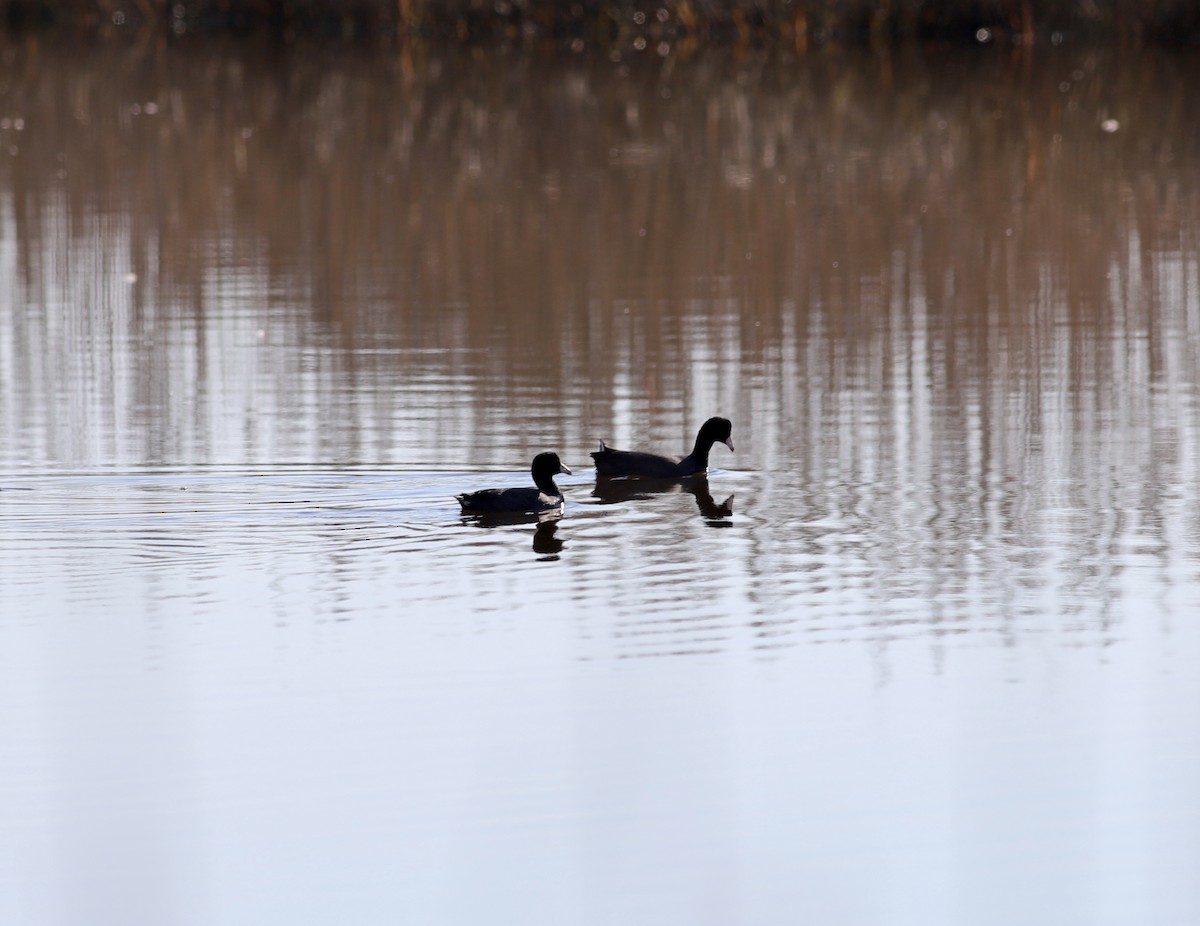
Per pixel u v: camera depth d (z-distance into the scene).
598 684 13.60
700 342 27.84
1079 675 13.86
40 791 11.72
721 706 13.18
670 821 11.30
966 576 16.47
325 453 21.03
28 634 14.67
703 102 55.69
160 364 26.48
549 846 10.97
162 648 14.38
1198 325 28.55
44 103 55.97
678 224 38.16
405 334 28.62
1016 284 32.00
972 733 12.71
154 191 42.41
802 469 20.70
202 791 11.72
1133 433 22.20
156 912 10.17
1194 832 11.12
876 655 14.31
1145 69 60.00
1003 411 23.48
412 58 65.12
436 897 10.35
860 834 11.12
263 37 70.56
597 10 68.50
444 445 21.58
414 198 41.53
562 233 37.31
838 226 37.75
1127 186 41.66
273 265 34.44
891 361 26.47
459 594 15.84
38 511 18.39
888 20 66.88
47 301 31.23
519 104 55.72
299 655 14.21
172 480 19.75
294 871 10.66
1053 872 10.68
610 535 17.91
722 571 16.61
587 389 24.83
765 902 10.32
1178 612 15.36
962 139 48.69
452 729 12.73
